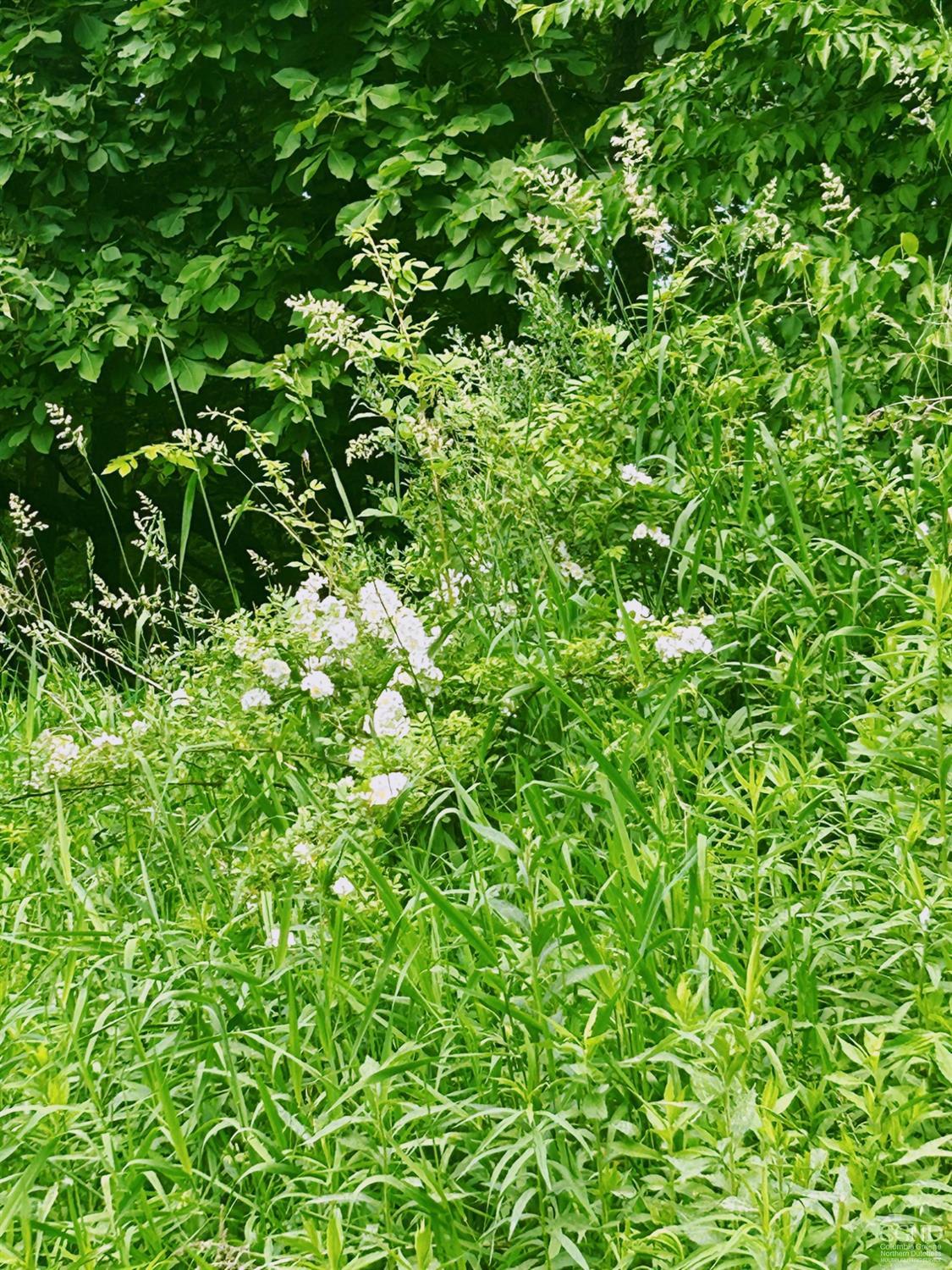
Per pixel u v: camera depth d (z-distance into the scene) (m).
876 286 4.19
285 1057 2.28
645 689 3.17
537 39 6.04
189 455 3.70
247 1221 2.01
